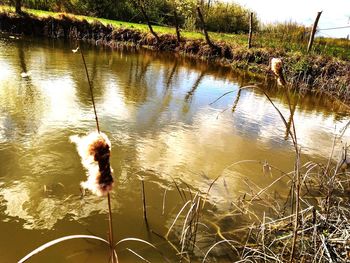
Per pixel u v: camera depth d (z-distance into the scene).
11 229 5.09
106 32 24.66
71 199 5.88
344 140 9.84
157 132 8.95
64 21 24.66
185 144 8.41
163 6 30.30
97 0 29.47
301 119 11.48
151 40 23.84
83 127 8.65
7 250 4.73
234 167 7.51
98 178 2.20
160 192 6.31
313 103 13.87
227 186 6.71
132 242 5.00
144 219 5.54
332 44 23.00
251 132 9.70
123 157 7.42
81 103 10.45
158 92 12.77
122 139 8.27
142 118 9.80
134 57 19.81
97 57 18.41
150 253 4.81
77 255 4.70
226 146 8.57
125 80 14.02
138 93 12.30
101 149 2.17
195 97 12.65
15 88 11.25
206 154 7.99
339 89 15.56
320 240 4.57
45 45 20.19
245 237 5.20
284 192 6.69
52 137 7.91
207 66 19.53
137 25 26.61
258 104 12.67
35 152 7.20
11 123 8.47
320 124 11.15
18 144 7.46
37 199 5.80
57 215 5.48
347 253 4.30
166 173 6.96
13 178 6.29
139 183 6.52
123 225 5.38
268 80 17.53
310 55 18.36
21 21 24.12
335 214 5.28
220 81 15.94
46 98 10.56
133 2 29.34
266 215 5.82
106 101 10.94
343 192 6.67
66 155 7.18
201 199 6.18
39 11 27.52
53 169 6.65
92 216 5.54
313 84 16.52
